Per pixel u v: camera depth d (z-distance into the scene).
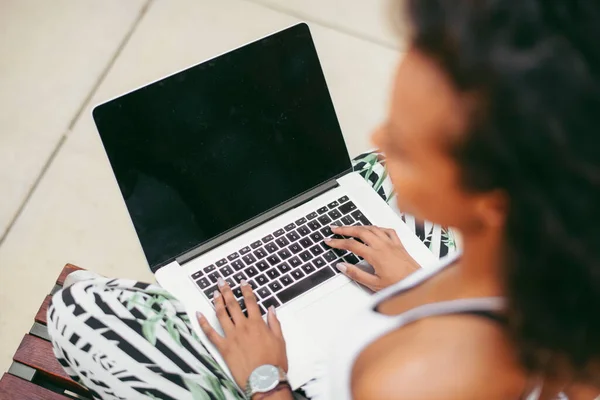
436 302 0.39
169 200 0.88
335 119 0.94
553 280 0.30
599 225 0.27
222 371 0.78
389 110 0.34
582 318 0.31
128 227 1.16
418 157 0.32
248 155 0.91
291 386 0.78
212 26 1.34
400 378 0.38
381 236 0.85
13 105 1.26
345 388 0.40
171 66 1.31
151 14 1.35
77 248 1.14
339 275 0.87
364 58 1.32
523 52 0.25
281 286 0.86
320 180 0.94
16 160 1.21
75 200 1.18
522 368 0.36
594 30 0.25
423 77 0.29
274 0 1.37
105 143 0.84
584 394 0.40
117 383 0.75
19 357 0.88
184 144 0.88
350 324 0.43
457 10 0.27
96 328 0.78
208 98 0.89
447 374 0.37
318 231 0.91
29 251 1.14
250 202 0.91
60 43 1.32
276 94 0.91
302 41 0.92
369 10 1.37
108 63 1.30
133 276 1.13
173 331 0.79
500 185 0.29
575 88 0.25
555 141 0.26
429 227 0.91
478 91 0.27
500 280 0.34
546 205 0.27
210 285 0.86
